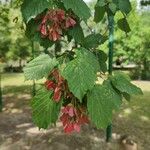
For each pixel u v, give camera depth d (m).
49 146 7.46
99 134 8.04
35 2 1.53
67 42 1.69
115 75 1.57
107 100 1.40
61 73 1.37
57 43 1.70
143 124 9.12
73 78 1.36
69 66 1.39
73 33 1.65
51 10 1.52
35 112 1.47
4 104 12.04
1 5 8.72
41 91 1.50
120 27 2.47
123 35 20.52
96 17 2.33
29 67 1.49
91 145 7.43
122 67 24.06
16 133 8.37
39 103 1.47
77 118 1.40
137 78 22.33
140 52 21.27
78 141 7.64
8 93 14.73
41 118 1.46
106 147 7.30
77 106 1.41
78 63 1.40
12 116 10.18
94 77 1.37
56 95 1.41
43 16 1.58
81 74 1.37
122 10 2.21
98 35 1.71
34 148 7.41
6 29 10.20
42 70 1.48
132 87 1.52
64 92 1.42
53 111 1.45
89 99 1.40
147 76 22.06
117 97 1.46
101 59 1.83
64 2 1.51
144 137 7.98
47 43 1.67
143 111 10.69
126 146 6.29
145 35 20.77
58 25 1.53
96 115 1.38
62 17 1.52
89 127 8.43
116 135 8.03
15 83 18.56
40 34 1.67
